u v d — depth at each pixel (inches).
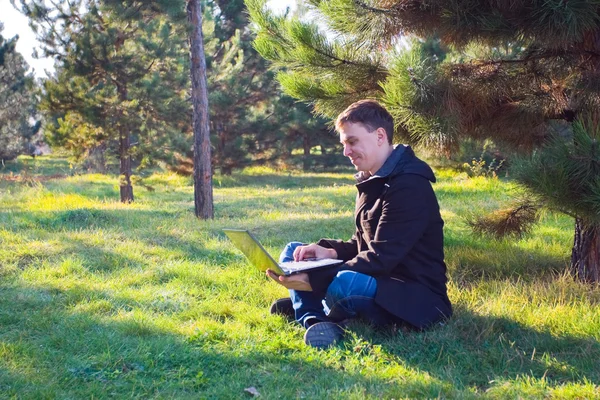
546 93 212.1
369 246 151.8
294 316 174.7
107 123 660.1
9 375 131.2
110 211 398.9
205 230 326.0
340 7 195.6
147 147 673.6
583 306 172.2
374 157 155.1
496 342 149.7
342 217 374.0
